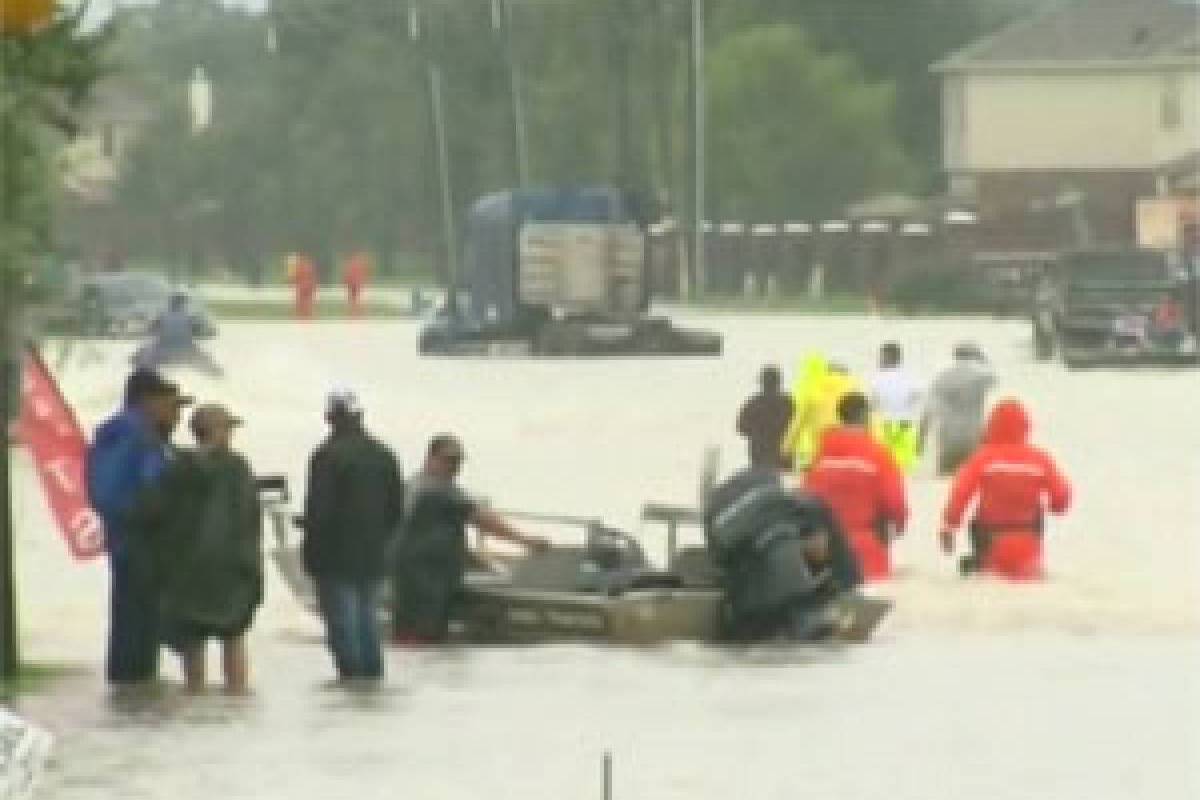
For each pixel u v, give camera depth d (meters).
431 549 80.81
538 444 154.75
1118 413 176.25
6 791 38.03
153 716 68.12
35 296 74.44
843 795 57.50
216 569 71.75
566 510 120.44
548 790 57.91
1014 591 92.25
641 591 81.44
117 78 74.38
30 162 72.88
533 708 69.12
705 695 71.12
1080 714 67.94
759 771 60.22
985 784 58.75
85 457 76.06
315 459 73.88
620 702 70.06
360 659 73.88
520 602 80.81
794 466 121.88
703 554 82.75
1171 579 95.56
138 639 72.94
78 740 64.44
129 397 73.06
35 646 81.94
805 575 80.56
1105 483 131.00
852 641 81.06
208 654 79.62
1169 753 62.50
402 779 59.28
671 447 152.25
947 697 70.62
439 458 81.75
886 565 94.00
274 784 58.72
